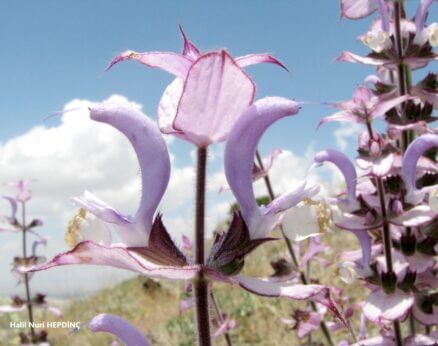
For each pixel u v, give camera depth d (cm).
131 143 7
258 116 7
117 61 7
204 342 7
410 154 12
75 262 6
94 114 7
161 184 7
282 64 7
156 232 7
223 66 6
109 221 7
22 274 27
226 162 7
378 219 12
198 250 7
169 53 7
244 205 7
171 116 7
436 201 12
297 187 7
